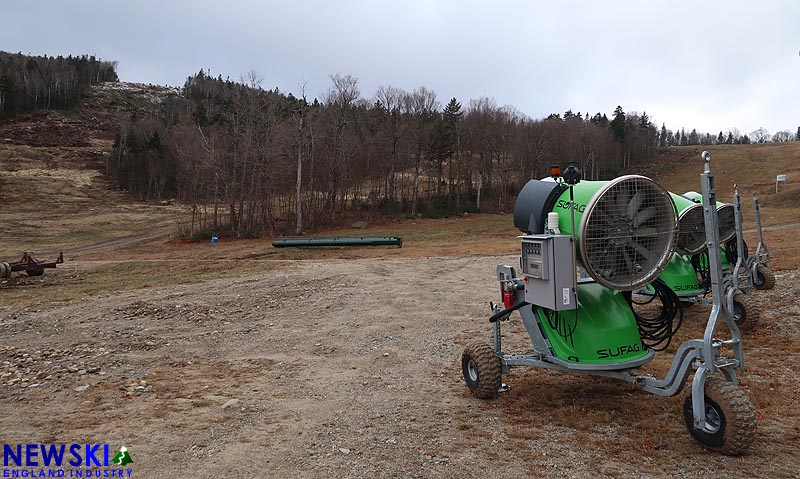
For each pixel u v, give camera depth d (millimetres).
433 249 29016
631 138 97250
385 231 45250
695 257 9469
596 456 4363
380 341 9484
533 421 5227
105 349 9562
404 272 19078
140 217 63625
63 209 69375
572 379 6516
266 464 4434
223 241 42656
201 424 5496
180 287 17891
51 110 140750
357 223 49562
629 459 4277
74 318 12945
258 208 54125
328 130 53438
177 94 188750
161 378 7547
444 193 67562
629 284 5129
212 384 7168
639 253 5238
